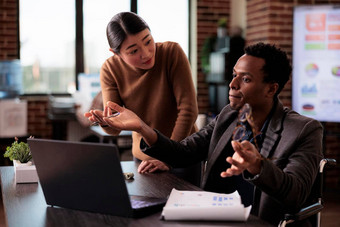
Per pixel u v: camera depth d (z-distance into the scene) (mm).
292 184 1281
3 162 4164
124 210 1255
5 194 1541
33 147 1329
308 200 1612
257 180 1221
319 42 4492
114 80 2145
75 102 5449
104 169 1220
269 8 4836
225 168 1705
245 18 5645
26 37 5867
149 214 1288
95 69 6156
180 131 2004
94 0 6066
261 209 1462
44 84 5996
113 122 1527
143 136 1627
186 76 2061
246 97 1473
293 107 4668
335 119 4512
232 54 5430
